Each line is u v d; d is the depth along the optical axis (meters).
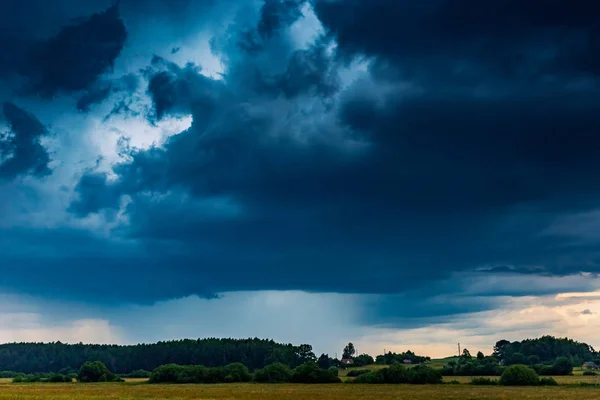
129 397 114.94
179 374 195.88
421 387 154.88
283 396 118.50
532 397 115.38
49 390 141.38
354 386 161.88
